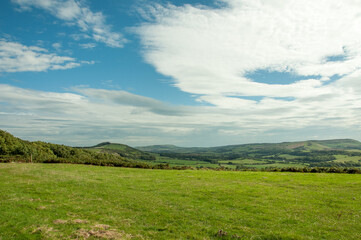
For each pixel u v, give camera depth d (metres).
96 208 19.75
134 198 23.83
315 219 17.92
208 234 15.05
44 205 19.64
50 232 13.88
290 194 26.08
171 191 27.75
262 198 24.41
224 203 22.55
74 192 25.41
